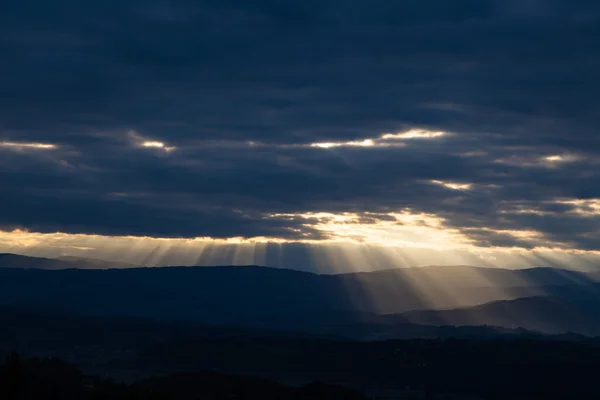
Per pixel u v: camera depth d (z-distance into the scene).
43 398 126.69
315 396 155.50
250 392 156.12
